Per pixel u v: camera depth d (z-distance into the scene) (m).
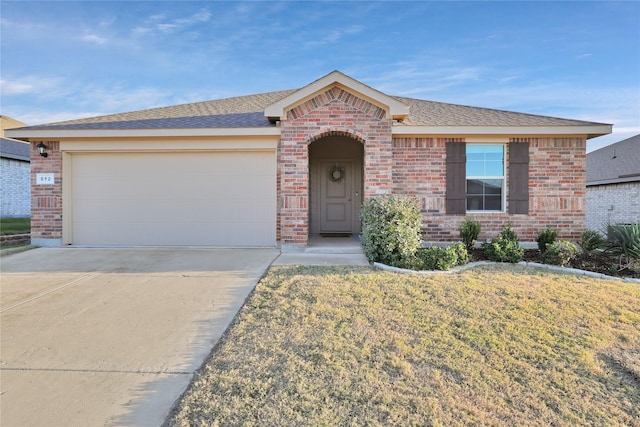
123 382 3.12
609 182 15.86
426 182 9.16
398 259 7.17
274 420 2.60
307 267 6.91
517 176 9.13
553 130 8.77
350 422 2.57
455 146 9.16
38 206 9.41
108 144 9.28
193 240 9.44
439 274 6.42
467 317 4.41
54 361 3.47
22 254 8.27
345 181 11.88
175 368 3.35
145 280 6.10
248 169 9.34
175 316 4.57
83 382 3.12
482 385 3.00
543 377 3.12
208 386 3.04
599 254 8.00
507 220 9.18
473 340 3.80
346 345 3.70
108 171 9.47
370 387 2.99
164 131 8.95
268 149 9.16
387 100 8.46
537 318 4.38
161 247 9.20
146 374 3.25
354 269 6.77
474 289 5.48
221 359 3.49
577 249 7.52
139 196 9.45
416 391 2.93
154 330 4.17
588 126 8.73
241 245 9.39
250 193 9.34
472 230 8.64
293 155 8.77
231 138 9.12
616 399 2.83
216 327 4.24
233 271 6.64
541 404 2.76
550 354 3.51
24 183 17.52
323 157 11.88
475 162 9.34
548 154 9.13
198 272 6.59
